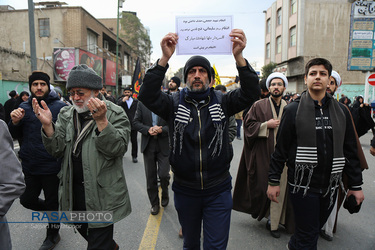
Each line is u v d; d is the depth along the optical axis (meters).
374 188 4.63
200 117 1.99
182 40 1.99
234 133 3.29
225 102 2.08
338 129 2.06
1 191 1.42
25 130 2.64
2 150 1.45
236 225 3.34
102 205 1.95
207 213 2.03
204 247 2.03
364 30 18.11
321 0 26.17
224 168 2.03
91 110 1.80
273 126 3.04
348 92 26.25
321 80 2.05
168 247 2.84
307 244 2.14
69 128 2.07
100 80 2.12
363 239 3.01
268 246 2.86
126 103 6.78
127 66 34.06
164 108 2.04
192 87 1.99
